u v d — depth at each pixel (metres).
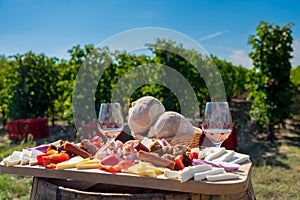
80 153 1.83
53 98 9.08
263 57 7.02
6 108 9.09
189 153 1.72
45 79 9.04
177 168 1.58
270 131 6.86
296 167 4.86
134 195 1.43
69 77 7.37
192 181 1.41
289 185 4.09
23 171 1.72
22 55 8.95
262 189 3.90
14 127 7.34
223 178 1.43
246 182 1.45
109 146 1.81
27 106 8.89
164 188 1.45
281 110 6.82
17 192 4.09
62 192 1.52
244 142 6.78
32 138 6.96
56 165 1.67
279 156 5.51
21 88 8.83
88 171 1.58
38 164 1.76
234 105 11.69
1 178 4.54
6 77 9.32
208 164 1.58
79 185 1.66
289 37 6.93
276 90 6.91
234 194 1.50
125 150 1.70
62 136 7.41
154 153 1.67
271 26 7.00
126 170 1.55
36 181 1.73
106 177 1.54
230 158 1.77
